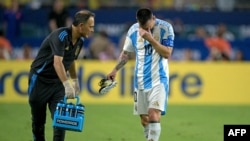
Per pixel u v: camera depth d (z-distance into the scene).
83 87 54.53
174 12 71.06
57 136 27.94
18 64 54.44
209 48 66.38
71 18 69.38
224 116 47.44
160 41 28.89
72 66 29.78
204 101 55.31
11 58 64.69
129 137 37.19
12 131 38.69
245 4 76.31
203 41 67.06
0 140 35.47
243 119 45.94
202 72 55.56
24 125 41.19
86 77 54.62
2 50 62.62
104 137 37.06
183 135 38.12
